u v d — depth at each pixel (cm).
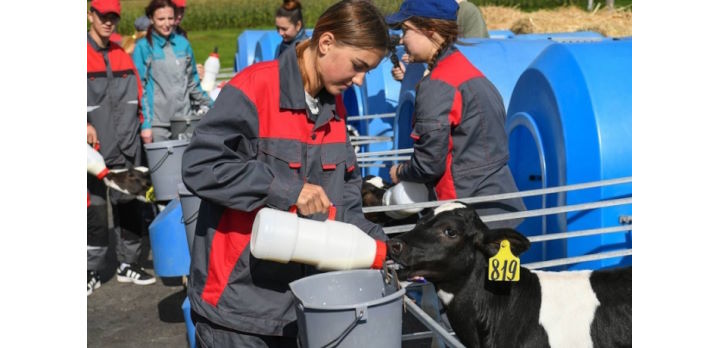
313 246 257
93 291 638
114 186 562
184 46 743
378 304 237
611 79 434
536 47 643
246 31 1253
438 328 279
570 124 433
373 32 247
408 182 417
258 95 261
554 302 315
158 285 652
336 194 279
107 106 635
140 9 2678
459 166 381
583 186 391
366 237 271
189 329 430
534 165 498
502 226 392
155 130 728
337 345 238
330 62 253
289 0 711
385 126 736
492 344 317
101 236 621
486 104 374
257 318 267
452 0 379
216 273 268
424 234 300
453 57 381
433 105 373
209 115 256
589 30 1099
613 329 311
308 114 266
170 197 563
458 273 308
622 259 425
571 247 430
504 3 1812
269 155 264
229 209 268
